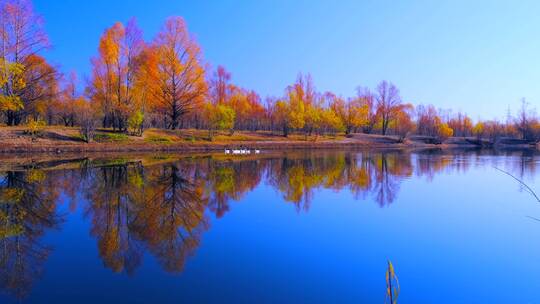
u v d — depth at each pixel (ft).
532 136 221.25
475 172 73.87
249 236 29.50
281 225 32.89
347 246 27.45
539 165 89.04
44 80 112.06
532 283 21.56
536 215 37.37
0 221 32.45
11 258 23.84
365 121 211.00
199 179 58.95
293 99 170.30
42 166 70.38
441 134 211.20
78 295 18.80
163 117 161.48
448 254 26.09
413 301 19.33
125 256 24.59
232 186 53.21
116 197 43.11
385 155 122.62
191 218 34.65
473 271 23.21
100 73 117.19
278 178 62.28
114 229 30.60
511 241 29.14
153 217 34.68
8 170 64.08
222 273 22.00
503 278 22.25
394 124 245.86
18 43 97.60
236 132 166.40
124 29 118.73
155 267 22.76
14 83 93.81
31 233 29.12
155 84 127.65
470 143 213.46
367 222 34.37
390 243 28.30
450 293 20.24
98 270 22.13
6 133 95.50
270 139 162.50
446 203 43.09
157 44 129.70
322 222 34.17
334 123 187.73
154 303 18.04
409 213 38.11
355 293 19.86
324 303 18.60
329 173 70.28
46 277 21.01
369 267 23.48
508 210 39.86
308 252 25.94
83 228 30.71
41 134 100.89
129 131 122.31
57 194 43.98
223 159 96.43
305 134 177.47
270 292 19.60
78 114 114.32
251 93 223.71
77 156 92.43
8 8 94.73
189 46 132.36
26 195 42.96
